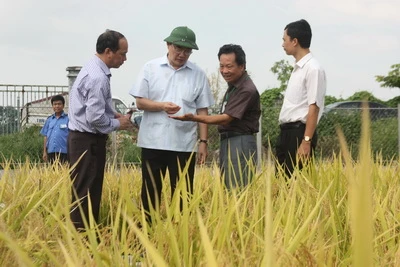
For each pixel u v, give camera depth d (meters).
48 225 3.59
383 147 14.07
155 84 6.12
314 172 4.96
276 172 5.89
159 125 6.07
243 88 5.97
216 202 3.45
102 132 5.82
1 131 19.00
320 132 14.00
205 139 6.29
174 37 5.98
